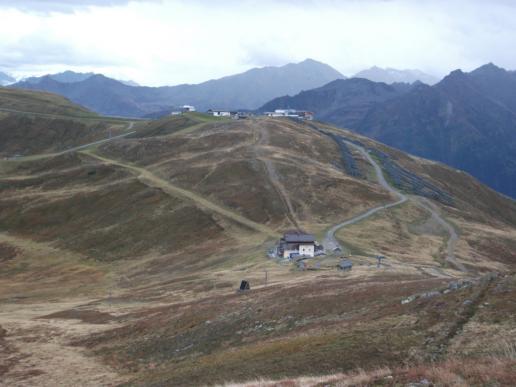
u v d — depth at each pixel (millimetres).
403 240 135375
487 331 34500
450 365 26594
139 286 110438
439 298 45188
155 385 43000
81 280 125188
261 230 140250
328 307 55875
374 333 39344
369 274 79562
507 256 137125
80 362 60469
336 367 33969
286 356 39188
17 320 82750
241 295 73000
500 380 23109
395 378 25734
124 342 65062
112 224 160125
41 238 160375
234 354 45562
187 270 116250
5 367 59625
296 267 96250
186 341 59531
